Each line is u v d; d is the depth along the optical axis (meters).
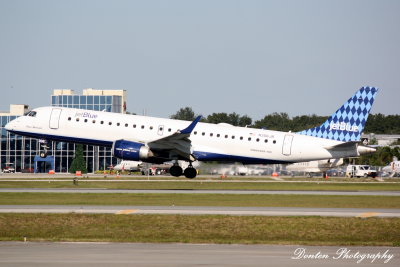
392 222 128.75
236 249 100.56
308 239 115.62
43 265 83.19
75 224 125.00
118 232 118.94
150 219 129.88
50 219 128.88
